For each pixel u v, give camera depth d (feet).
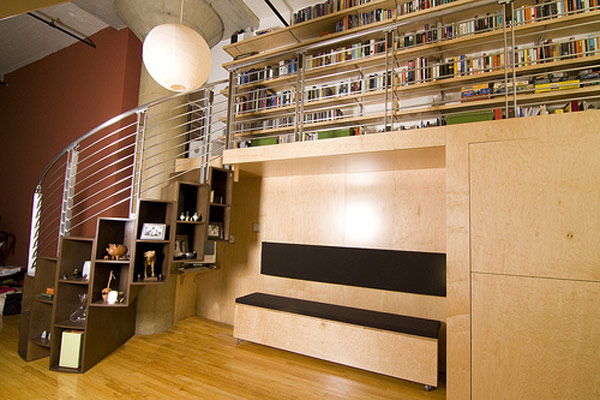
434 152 8.48
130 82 14.47
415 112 10.91
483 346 7.07
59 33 15.57
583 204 6.58
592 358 6.33
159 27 6.36
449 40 10.53
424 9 11.04
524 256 6.91
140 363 9.57
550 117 6.96
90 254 10.43
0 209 17.99
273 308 10.64
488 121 7.43
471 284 7.25
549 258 6.73
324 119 12.33
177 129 13.15
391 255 10.52
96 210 13.80
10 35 15.75
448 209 7.56
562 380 6.48
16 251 16.88
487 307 7.10
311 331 9.96
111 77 14.55
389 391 8.47
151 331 12.09
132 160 14.30
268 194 13.34
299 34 13.64
